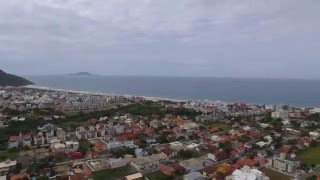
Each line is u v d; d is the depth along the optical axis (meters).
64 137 164.00
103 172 116.12
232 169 117.06
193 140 166.62
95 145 152.12
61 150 141.00
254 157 134.12
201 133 180.62
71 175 108.25
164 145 155.75
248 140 167.88
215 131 188.38
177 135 172.62
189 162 122.19
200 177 108.12
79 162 126.88
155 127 193.25
